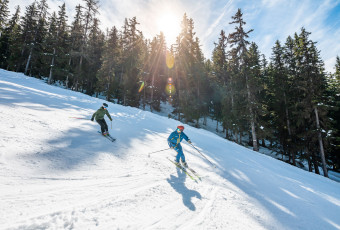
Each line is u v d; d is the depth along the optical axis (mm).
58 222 2154
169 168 4988
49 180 3025
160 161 5355
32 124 5211
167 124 15078
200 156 7234
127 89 31766
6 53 36375
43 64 32688
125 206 2791
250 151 13875
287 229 3068
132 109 18969
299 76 20312
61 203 2531
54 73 29469
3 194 2385
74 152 4348
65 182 3102
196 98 31344
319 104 17922
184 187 3980
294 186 6062
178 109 32031
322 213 4125
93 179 3445
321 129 17781
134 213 2672
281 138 22969
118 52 34250
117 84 33281
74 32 28938
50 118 6414
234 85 22984
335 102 21078
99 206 2650
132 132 8211
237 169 6508
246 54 20281
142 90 34375
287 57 23219
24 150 3656
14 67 33406
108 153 4898
